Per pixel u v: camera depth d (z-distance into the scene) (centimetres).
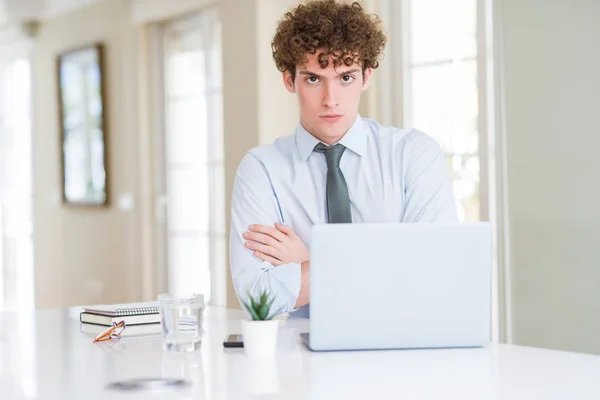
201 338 181
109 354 178
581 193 327
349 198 228
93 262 629
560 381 144
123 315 209
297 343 183
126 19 582
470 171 394
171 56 556
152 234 572
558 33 332
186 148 546
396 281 170
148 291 572
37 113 697
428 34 412
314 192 232
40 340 200
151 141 570
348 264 169
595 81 321
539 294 342
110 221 606
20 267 728
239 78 466
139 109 570
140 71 569
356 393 136
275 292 204
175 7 531
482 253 171
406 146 235
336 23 204
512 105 348
